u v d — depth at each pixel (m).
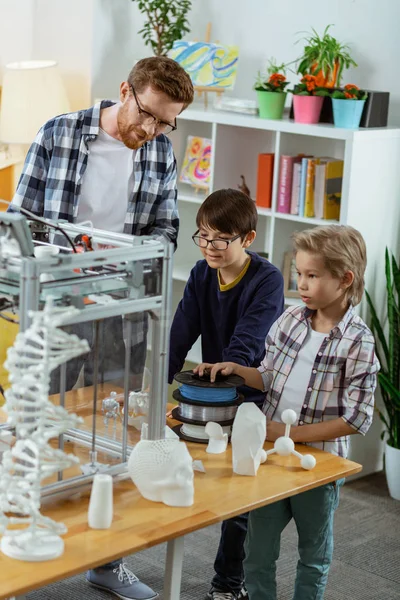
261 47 4.84
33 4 5.25
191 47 4.72
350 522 3.74
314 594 2.41
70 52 5.11
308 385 2.36
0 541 1.65
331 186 4.16
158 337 1.97
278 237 4.40
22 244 1.73
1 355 2.34
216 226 2.53
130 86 2.60
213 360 2.78
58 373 1.83
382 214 4.09
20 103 4.84
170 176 2.94
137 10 5.16
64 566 1.59
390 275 4.02
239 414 2.06
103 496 1.73
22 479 1.64
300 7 4.62
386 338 4.22
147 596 2.91
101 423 1.93
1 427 2.07
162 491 1.86
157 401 2.00
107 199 2.83
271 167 4.40
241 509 1.87
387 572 3.31
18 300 1.71
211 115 4.47
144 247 1.87
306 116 4.14
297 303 4.30
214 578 2.89
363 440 4.23
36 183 2.79
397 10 4.22
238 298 2.65
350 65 4.43
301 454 2.19
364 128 4.00
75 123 2.76
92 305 1.79
